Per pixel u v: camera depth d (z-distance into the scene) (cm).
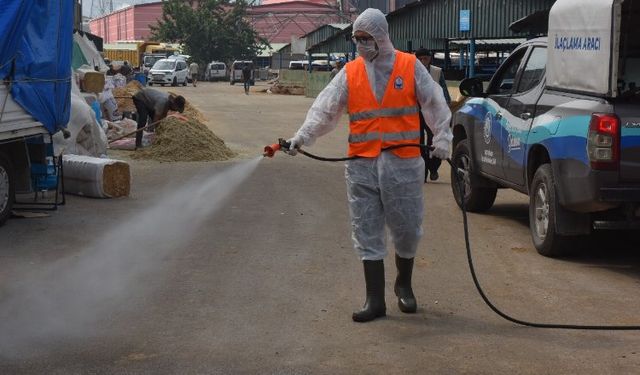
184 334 544
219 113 3098
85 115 1223
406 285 601
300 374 473
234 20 8425
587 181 702
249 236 855
